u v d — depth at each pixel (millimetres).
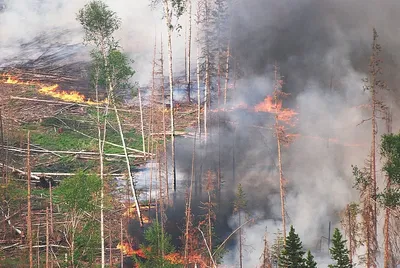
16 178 51500
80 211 36188
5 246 41406
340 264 31391
